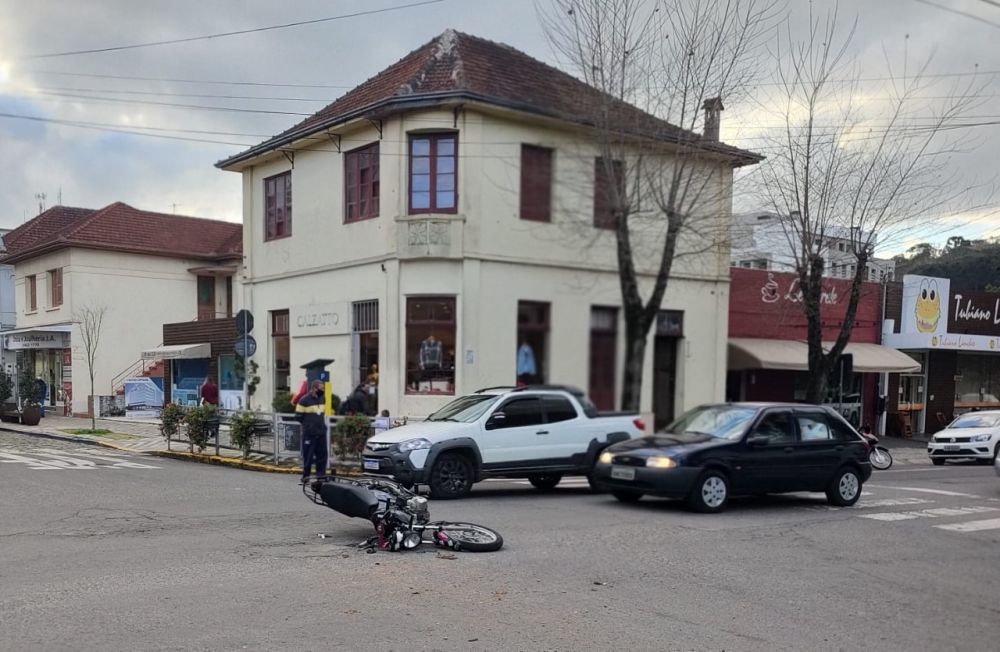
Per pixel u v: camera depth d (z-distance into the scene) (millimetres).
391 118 14039
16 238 35812
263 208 20734
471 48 13000
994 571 7555
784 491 10969
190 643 5027
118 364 31266
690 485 10227
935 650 5246
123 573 6777
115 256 31266
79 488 12031
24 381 26547
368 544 7961
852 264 20125
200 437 16828
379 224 15352
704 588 6629
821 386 18250
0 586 6320
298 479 13477
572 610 5898
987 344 26781
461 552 7828
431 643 5113
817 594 6547
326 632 5285
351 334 16953
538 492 12516
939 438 19922
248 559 7383
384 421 14016
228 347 24016
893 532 9461
